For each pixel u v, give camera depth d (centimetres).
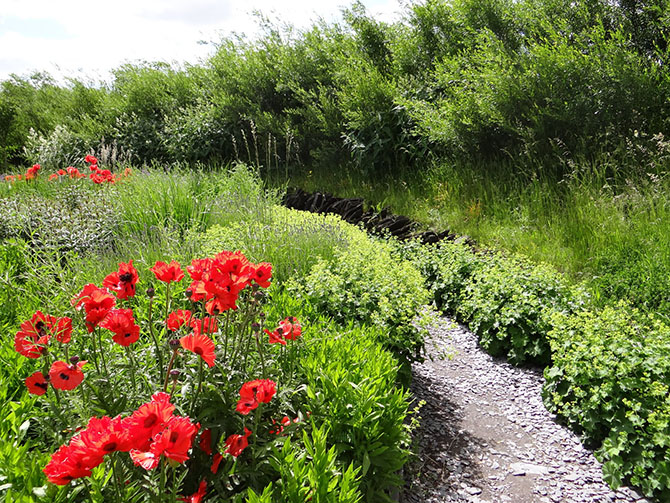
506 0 948
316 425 239
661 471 284
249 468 194
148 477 168
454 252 603
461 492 296
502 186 770
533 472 314
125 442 138
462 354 479
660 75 698
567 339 380
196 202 695
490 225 707
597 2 823
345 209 862
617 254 499
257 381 188
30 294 343
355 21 1195
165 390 198
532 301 455
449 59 966
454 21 1012
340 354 283
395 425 253
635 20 825
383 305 375
